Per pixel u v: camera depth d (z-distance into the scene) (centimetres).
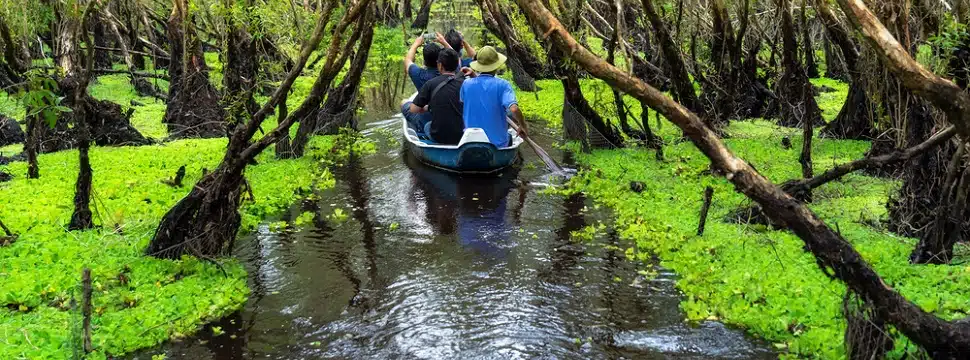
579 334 641
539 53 1688
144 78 1802
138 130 1396
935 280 668
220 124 1383
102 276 713
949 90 429
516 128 1205
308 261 808
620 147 1268
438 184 1090
